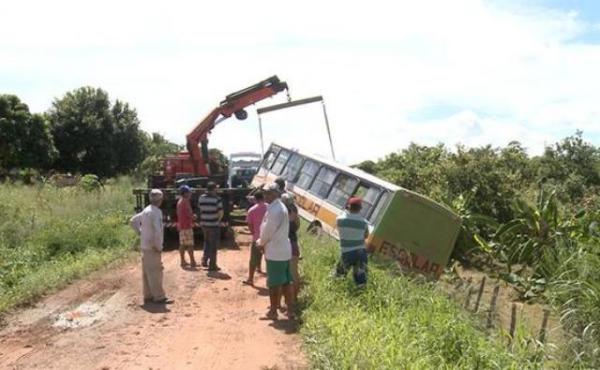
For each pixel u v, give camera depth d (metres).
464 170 21.73
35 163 48.88
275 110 22.59
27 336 9.07
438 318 8.05
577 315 7.56
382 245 14.08
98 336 9.05
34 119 48.88
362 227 10.66
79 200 25.17
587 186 28.17
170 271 14.22
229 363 7.82
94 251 15.59
